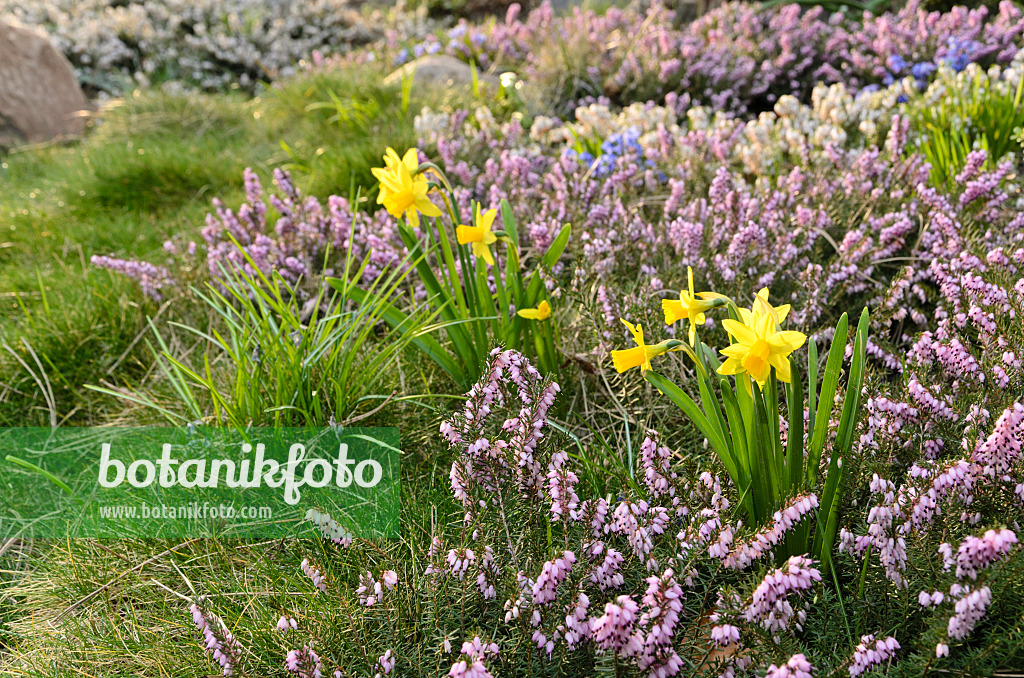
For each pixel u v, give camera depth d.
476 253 2.45
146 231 4.43
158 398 3.00
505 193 3.74
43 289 3.48
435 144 4.48
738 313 1.73
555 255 2.70
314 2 10.36
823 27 6.82
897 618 1.79
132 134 6.06
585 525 1.85
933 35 5.85
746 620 1.66
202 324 3.44
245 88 9.13
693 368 2.76
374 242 3.21
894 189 3.33
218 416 2.56
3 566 2.55
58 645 2.18
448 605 1.84
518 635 1.76
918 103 4.32
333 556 2.30
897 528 1.70
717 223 3.11
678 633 1.75
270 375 2.70
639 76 6.11
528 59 6.81
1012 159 3.22
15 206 4.89
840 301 2.96
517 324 2.60
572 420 2.74
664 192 3.83
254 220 3.70
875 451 2.02
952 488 1.75
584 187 3.51
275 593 2.17
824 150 3.80
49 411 3.11
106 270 3.71
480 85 5.98
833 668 1.71
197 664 1.98
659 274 3.06
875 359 2.64
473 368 2.73
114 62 9.01
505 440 2.15
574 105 6.09
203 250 3.81
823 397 1.82
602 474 2.32
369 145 4.65
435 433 2.66
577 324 2.97
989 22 6.36
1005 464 1.75
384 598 1.81
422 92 5.80
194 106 6.38
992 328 2.16
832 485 1.86
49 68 6.88
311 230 3.45
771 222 3.01
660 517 1.84
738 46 6.45
